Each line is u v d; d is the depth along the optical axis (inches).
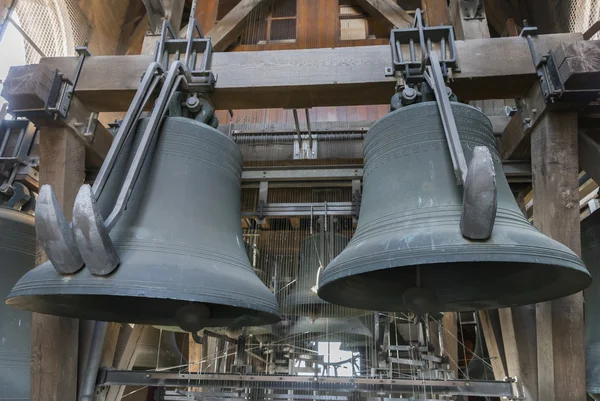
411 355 189.3
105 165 98.3
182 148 113.4
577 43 120.4
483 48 132.9
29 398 139.8
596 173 131.7
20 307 108.1
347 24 239.1
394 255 88.4
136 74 137.7
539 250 85.8
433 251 84.3
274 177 173.3
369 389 148.0
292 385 151.5
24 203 171.8
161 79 124.3
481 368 223.0
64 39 299.4
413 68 126.2
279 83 134.0
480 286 122.6
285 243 191.6
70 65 140.0
